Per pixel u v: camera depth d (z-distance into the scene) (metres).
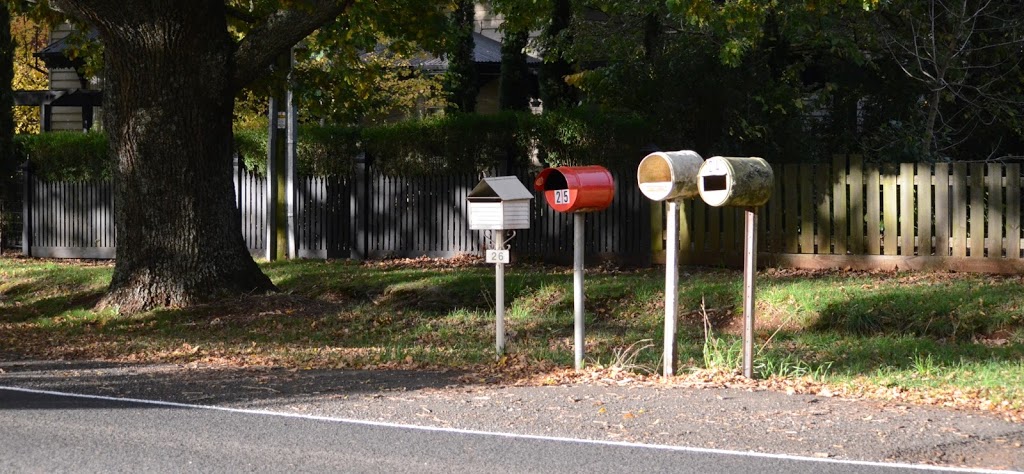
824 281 14.91
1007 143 20.00
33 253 23.02
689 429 7.94
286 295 16.06
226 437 7.86
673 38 19.45
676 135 18.33
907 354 11.55
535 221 18.69
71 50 19.56
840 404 8.77
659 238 17.62
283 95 18.80
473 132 20.12
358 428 8.15
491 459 7.16
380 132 20.80
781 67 19.02
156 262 15.84
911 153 17.94
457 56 25.28
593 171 10.79
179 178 15.80
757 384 9.74
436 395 9.49
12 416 8.68
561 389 9.63
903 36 18.89
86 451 7.41
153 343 13.55
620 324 14.17
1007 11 19.05
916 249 15.98
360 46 18.03
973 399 8.94
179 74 15.66
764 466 6.94
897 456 7.15
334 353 12.67
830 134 19.66
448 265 18.62
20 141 23.94
